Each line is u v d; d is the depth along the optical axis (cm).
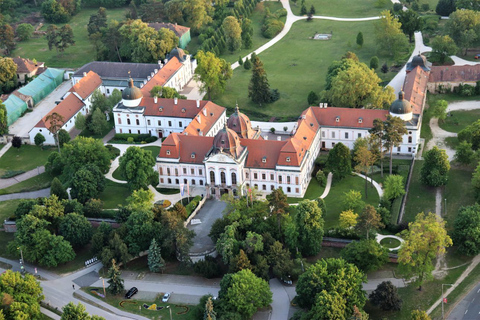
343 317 19912
